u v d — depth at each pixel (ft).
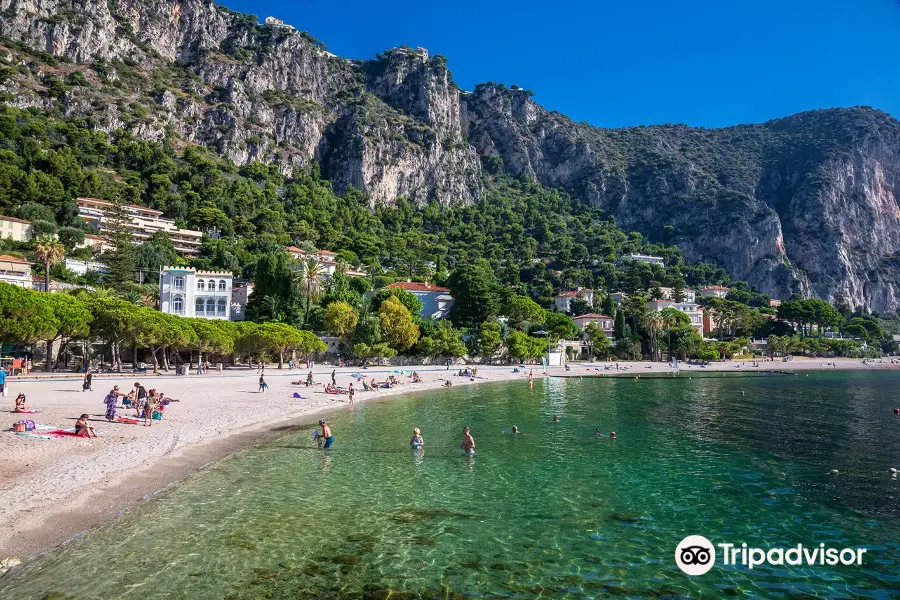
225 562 45.01
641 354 417.90
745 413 142.41
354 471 75.87
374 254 566.36
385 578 43.09
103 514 54.08
